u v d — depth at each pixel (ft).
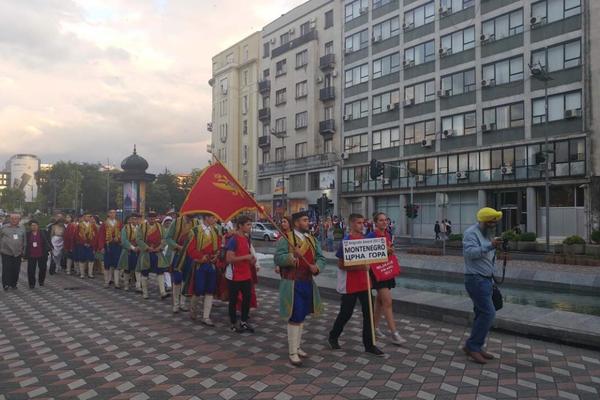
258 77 198.18
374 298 26.21
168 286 38.78
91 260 48.11
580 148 101.81
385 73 146.20
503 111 115.44
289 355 19.99
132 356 20.90
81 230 47.80
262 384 17.31
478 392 16.39
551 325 22.68
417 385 17.08
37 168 494.18
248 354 21.11
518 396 16.03
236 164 206.90
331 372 18.58
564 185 105.09
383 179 145.48
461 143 124.77
